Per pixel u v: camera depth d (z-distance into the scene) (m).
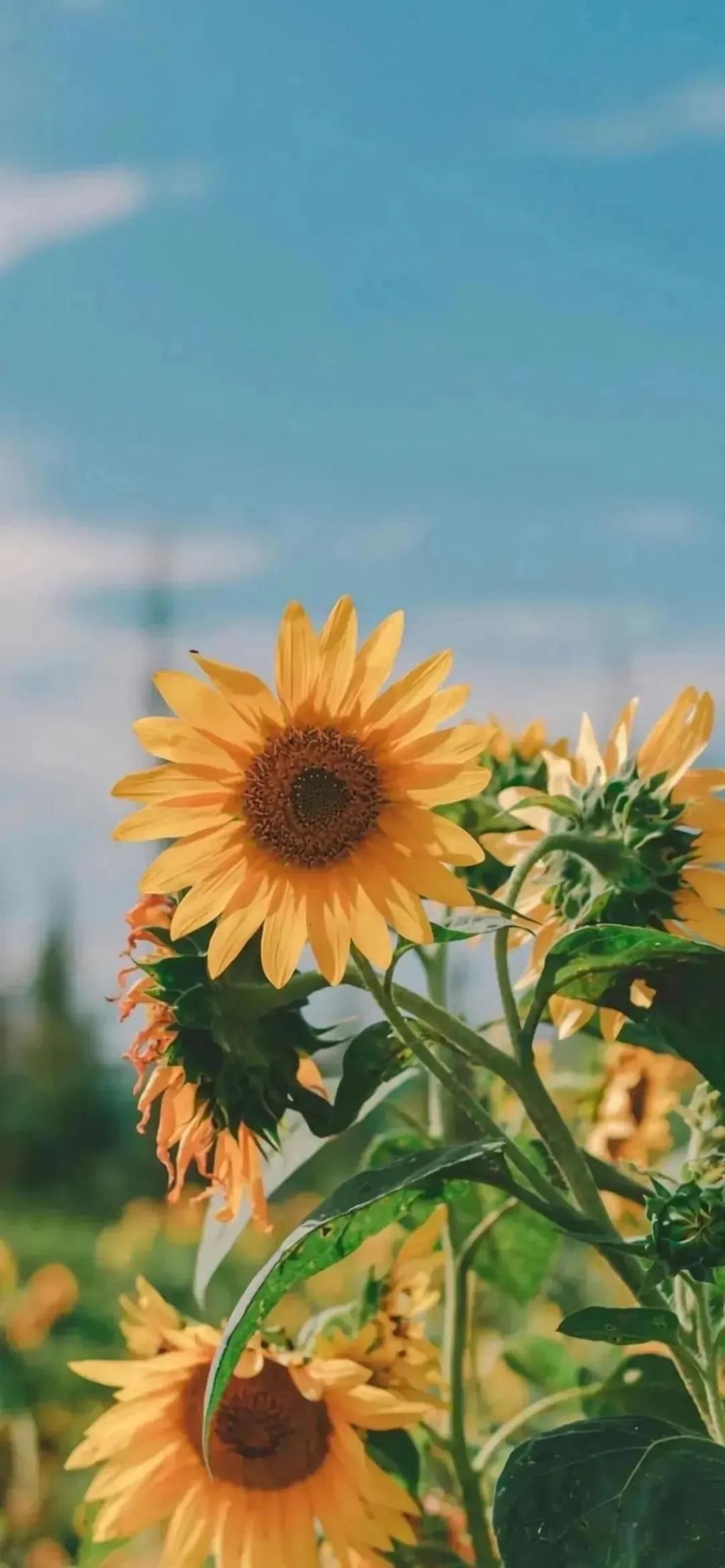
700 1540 0.89
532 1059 1.01
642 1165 1.55
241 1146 1.05
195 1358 1.21
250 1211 1.20
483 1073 1.38
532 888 1.11
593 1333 0.98
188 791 0.98
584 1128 1.60
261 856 0.98
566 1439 0.94
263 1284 0.95
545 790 1.26
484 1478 1.30
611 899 1.05
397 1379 1.21
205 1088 1.02
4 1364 2.30
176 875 0.98
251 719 0.98
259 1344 1.19
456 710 0.99
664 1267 0.96
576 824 1.08
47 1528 2.07
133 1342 1.26
